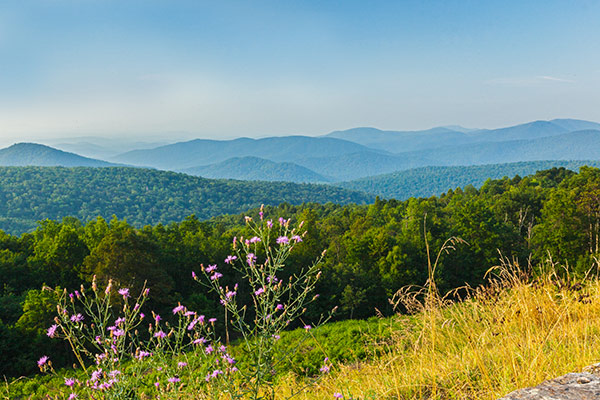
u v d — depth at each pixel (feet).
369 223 235.61
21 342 85.15
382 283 140.15
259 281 10.61
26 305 88.12
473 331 15.53
